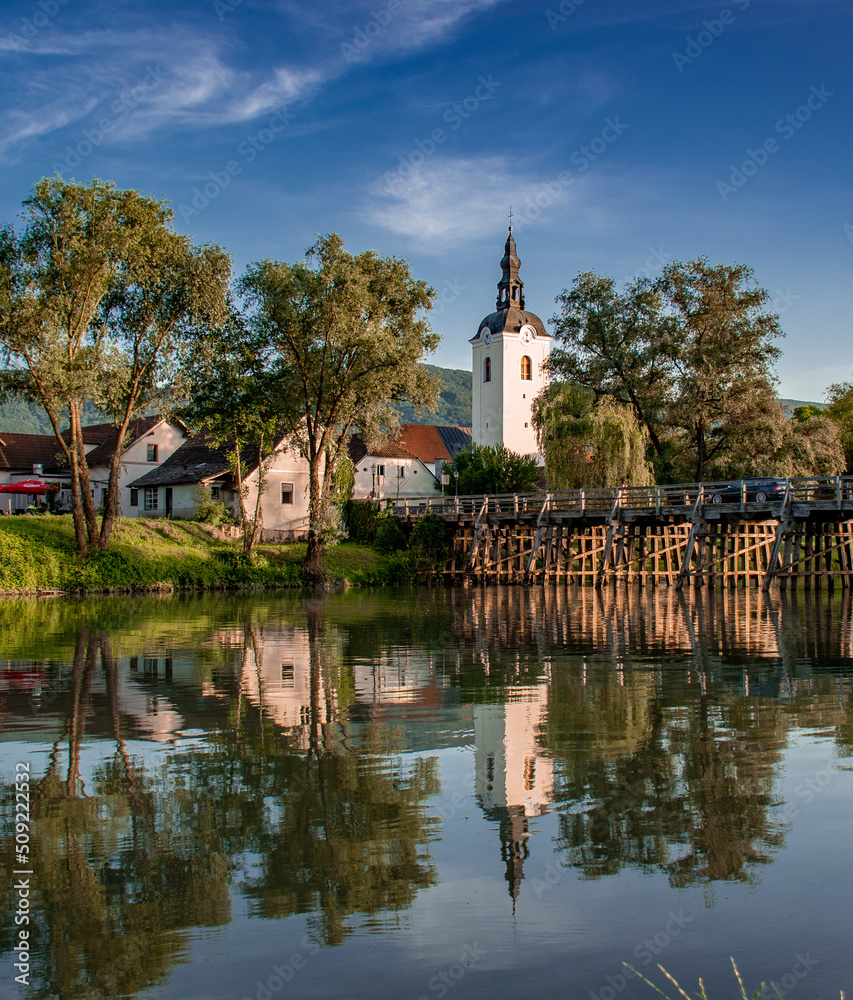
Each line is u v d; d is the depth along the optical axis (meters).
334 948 4.93
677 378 45.97
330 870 5.93
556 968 4.70
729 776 7.85
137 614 25.69
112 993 4.48
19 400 33.28
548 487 45.38
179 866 6.01
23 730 9.88
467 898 5.51
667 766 8.20
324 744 9.16
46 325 31.22
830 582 33.53
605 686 12.52
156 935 5.07
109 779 7.95
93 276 31.97
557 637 18.84
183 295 34.62
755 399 44.50
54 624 22.58
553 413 45.91
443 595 34.53
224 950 4.93
